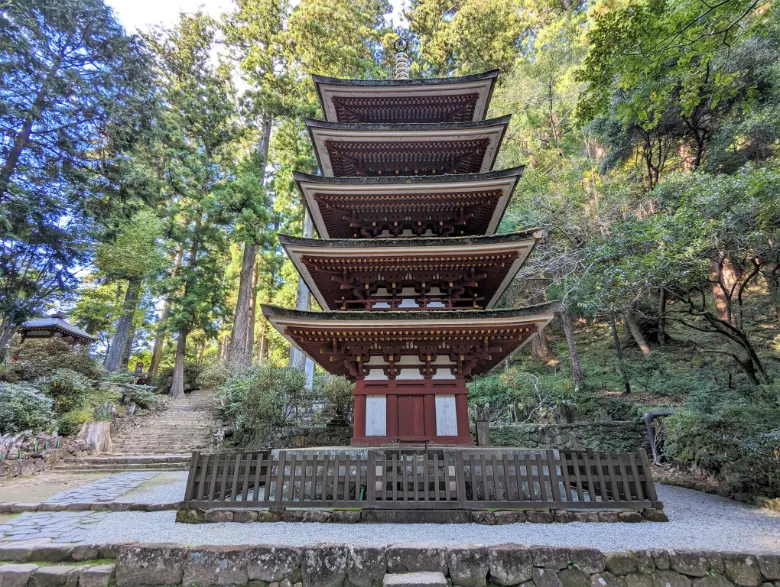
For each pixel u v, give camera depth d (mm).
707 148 17219
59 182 15320
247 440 15242
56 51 15867
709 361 16375
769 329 17125
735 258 14375
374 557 5371
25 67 14211
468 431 9219
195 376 28234
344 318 8688
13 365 16578
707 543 5652
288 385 15922
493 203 10641
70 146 15180
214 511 7109
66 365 18203
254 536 6125
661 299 15539
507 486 7086
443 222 11219
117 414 17078
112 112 16016
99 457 13875
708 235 10344
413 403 9477
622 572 5195
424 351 9531
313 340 9211
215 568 5367
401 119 13000
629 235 12414
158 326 29703
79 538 6297
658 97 9000
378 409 9445
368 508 6984
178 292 27328
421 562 5324
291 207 29188
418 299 10531
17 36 13984
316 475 7324
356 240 9375
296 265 10023
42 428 13547
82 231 15656
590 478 7117
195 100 28875
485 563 5301
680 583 5082
